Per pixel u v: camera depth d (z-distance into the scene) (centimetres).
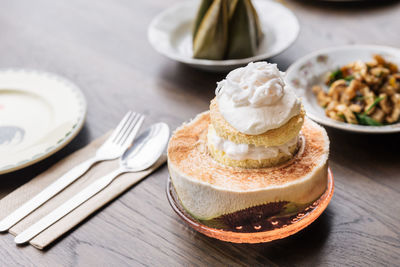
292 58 90
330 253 63
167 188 67
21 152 74
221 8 84
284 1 103
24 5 112
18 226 66
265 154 62
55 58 95
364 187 69
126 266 63
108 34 100
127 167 72
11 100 82
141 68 91
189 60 85
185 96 84
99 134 79
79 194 69
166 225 66
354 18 97
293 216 62
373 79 79
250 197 60
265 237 62
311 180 61
